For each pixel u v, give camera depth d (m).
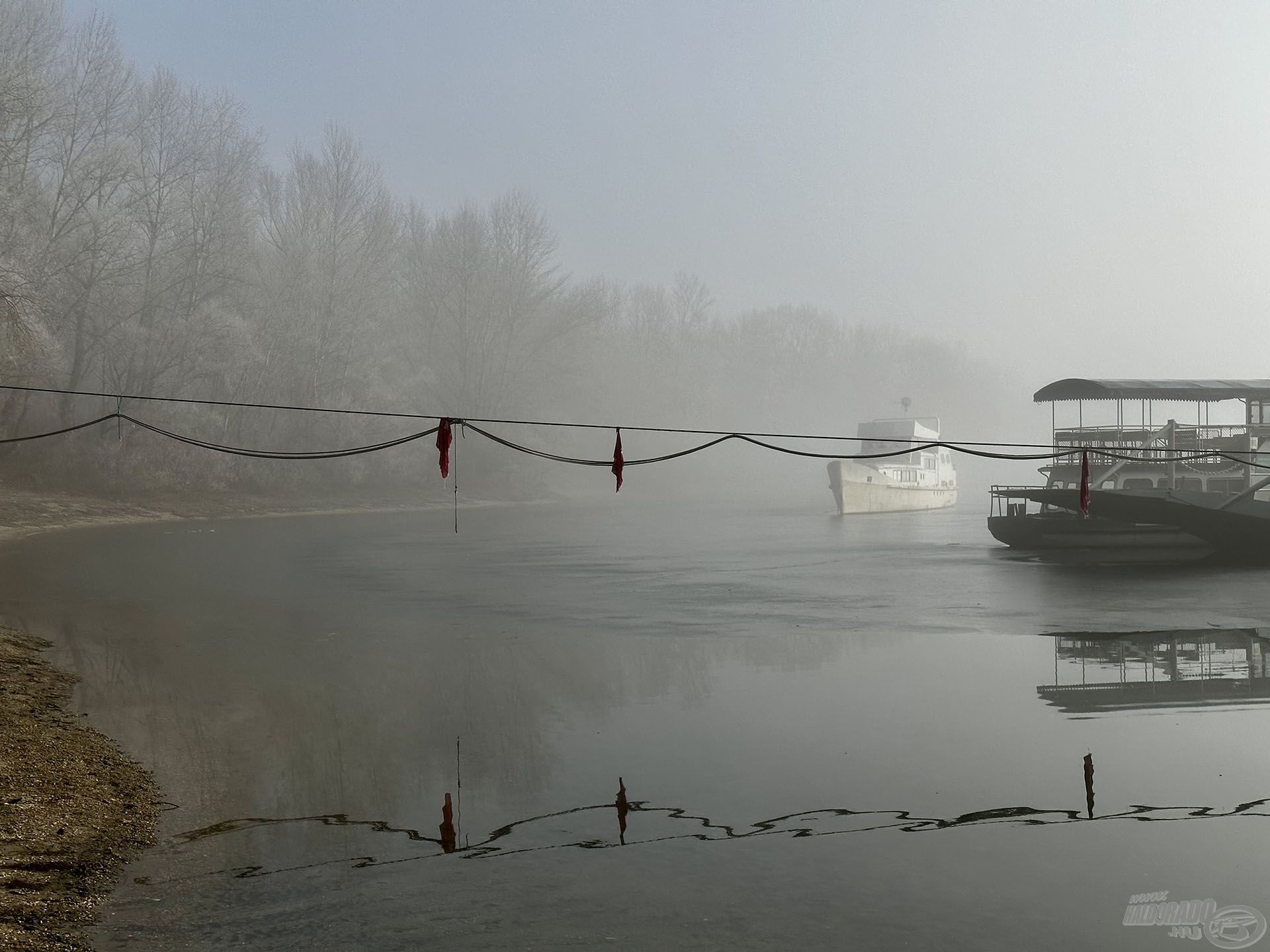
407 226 92.25
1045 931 6.34
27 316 43.34
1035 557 34.84
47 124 52.12
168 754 10.58
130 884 7.19
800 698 13.18
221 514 58.94
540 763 10.22
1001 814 8.57
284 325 70.56
